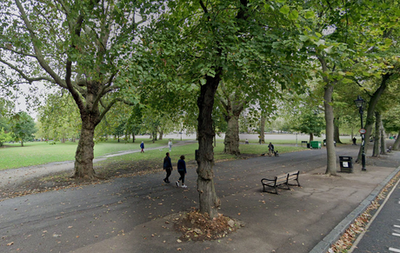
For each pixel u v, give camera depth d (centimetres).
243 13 586
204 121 577
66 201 801
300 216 620
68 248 460
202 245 457
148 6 512
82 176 1200
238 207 697
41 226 579
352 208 688
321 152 2614
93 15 510
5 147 4291
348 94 1867
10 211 705
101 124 1488
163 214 648
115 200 802
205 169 575
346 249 466
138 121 1066
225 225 541
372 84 1830
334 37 592
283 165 1623
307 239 484
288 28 525
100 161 1975
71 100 1526
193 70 536
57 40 987
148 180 1145
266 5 387
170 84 507
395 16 488
